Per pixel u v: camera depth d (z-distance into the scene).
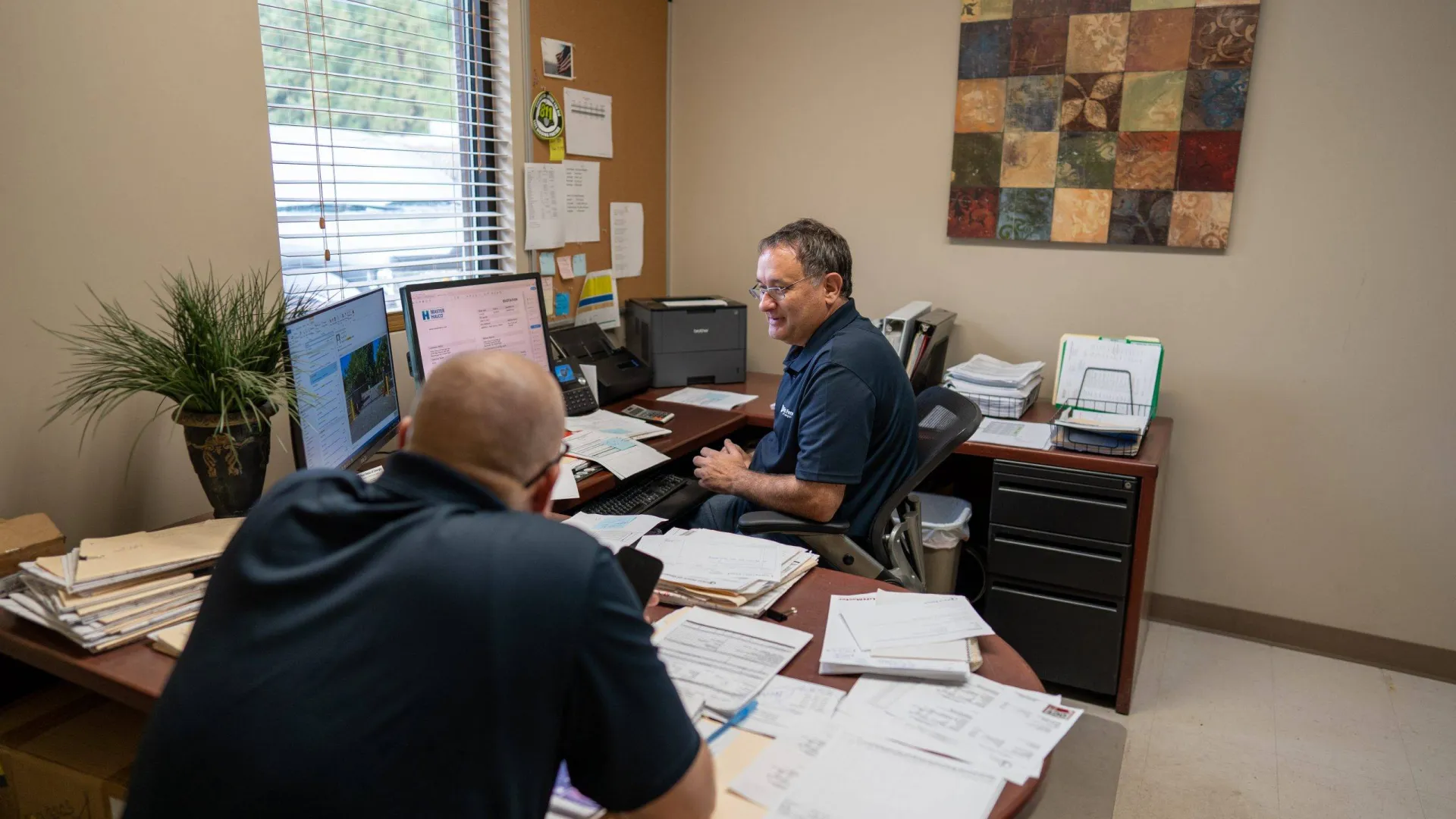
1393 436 2.64
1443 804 2.09
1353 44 2.50
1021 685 1.25
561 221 2.99
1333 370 2.68
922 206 3.12
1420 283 2.54
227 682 0.77
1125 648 2.43
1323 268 2.64
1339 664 2.76
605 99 3.10
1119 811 2.07
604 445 2.25
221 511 1.64
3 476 1.65
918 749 1.09
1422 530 2.65
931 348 2.82
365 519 0.82
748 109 3.35
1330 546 2.77
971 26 2.90
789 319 2.07
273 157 2.15
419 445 0.88
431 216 2.61
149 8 1.77
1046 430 2.62
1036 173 2.90
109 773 1.44
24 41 1.59
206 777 0.75
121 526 1.85
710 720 1.16
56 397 1.71
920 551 2.10
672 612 1.45
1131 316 2.89
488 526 0.81
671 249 3.58
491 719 0.75
